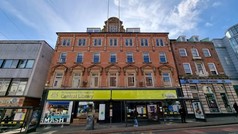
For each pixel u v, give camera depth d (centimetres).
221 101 1836
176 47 2217
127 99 1700
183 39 2452
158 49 2150
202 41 2295
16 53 1978
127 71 1950
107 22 2453
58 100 1684
